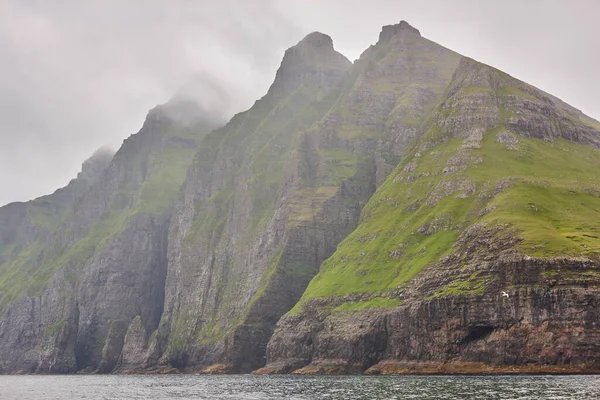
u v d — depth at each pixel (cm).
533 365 19950
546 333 19962
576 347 19362
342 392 15700
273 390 17788
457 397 12800
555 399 11625
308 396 14988
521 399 11812
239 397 15725
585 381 15888
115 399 16975
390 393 14600
